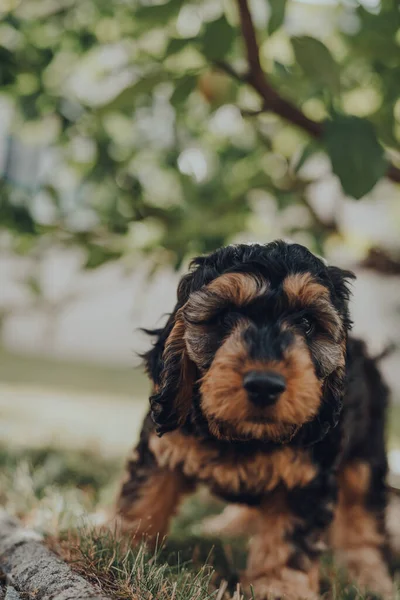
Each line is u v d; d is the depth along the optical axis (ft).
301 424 2.10
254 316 2.14
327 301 2.19
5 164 7.88
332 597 2.38
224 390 2.03
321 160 3.86
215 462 2.35
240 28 2.65
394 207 4.91
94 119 3.32
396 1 2.77
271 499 2.40
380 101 3.03
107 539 2.18
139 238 3.37
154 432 2.41
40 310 3.85
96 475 3.51
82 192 3.62
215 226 3.13
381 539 2.85
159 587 1.93
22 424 4.88
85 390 7.58
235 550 2.76
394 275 3.49
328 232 3.54
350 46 2.90
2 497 2.89
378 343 3.00
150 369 2.37
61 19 3.35
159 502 2.47
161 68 2.78
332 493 2.46
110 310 11.76
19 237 3.47
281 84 2.89
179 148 3.65
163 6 2.66
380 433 2.89
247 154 3.69
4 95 3.46
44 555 2.09
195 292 2.21
